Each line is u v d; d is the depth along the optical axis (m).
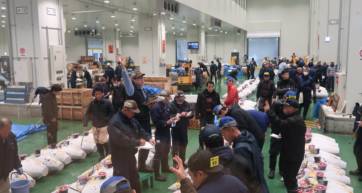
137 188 4.49
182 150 5.77
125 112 4.31
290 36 33.19
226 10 23.55
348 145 7.68
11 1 10.84
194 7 15.84
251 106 9.61
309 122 9.95
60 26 11.49
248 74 22.20
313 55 26.27
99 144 6.29
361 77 8.95
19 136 8.34
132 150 4.37
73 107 10.40
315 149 6.08
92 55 37.03
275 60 26.17
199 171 2.17
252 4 34.00
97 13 19.48
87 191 4.54
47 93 7.52
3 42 28.69
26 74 10.84
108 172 5.05
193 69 18.42
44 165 5.83
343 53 11.67
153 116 5.48
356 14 8.88
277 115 4.64
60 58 11.33
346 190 4.70
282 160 4.62
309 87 9.87
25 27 10.83
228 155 2.82
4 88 11.23
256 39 34.03
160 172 5.68
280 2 33.25
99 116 6.23
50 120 7.46
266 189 3.17
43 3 10.81
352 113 8.82
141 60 17.50
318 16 21.59
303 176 5.10
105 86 7.34
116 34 31.84
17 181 4.79
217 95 6.59
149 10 16.33
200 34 28.12
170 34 40.47
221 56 36.28
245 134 3.23
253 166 3.00
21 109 10.52
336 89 10.69
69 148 6.63
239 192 2.18
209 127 2.90
